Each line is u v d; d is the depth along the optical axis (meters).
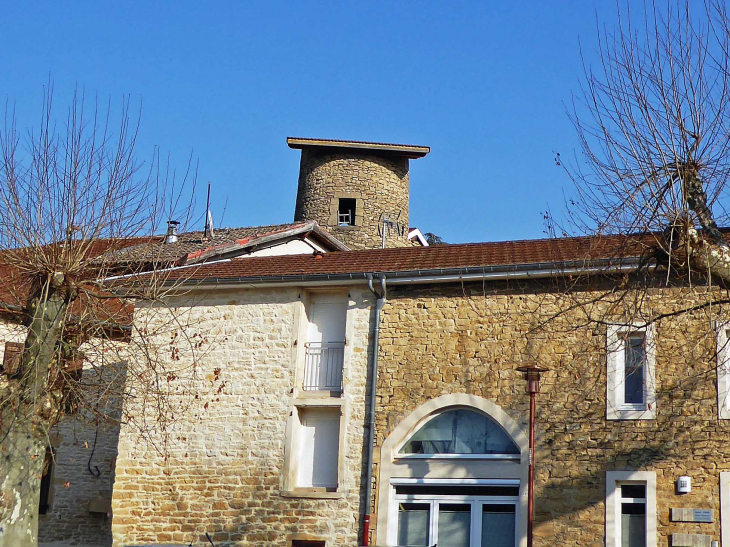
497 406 17.64
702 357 15.97
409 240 39.84
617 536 16.52
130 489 19.20
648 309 17.03
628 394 17.17
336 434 18.75
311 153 39.19
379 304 18.81
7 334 19.02
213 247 24.86
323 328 19.42
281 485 18.42
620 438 16.84
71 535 22.14
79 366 18.52
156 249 19.11
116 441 22.94
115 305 18.69
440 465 17.69
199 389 19.39
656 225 13.88
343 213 38.66
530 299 18.00
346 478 18.11
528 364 17.66
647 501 16.42
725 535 15.94
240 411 19.06
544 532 16.78
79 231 16.61
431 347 18.33
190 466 19.05
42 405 15.48
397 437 18.00
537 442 17.25
